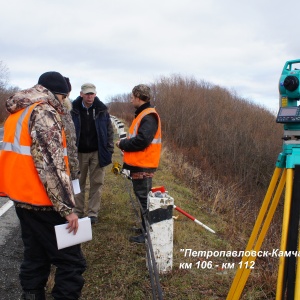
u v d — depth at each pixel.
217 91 28.61
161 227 3.43
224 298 3.14
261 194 14.95
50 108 2.39
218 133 20.58
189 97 25.53
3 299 3.03
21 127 2.33
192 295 3.16
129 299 3.07
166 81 28.64
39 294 2.65
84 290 3.20
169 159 12.16
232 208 7.05
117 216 5.20
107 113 4.95
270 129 23.50
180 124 22.06
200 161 16.92
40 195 2.35
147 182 4.16
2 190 2.53
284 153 2.33
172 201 3.44
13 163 2.36
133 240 4.25
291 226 2.18
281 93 2.40
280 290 2.19
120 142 4.12
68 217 2.35
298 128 2.28
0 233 4.63
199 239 4.56
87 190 6.77
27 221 2.47
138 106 4.17
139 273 3.50
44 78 2.59
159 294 2.69
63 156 2.35
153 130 3.97
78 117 4.73
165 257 3.48
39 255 2.60
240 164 17.91
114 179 7.82
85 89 4.64
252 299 3.11
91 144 4.80
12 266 3.65
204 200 7.45
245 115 24.52
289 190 2.20
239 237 5.12
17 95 2.41
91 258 3.81
